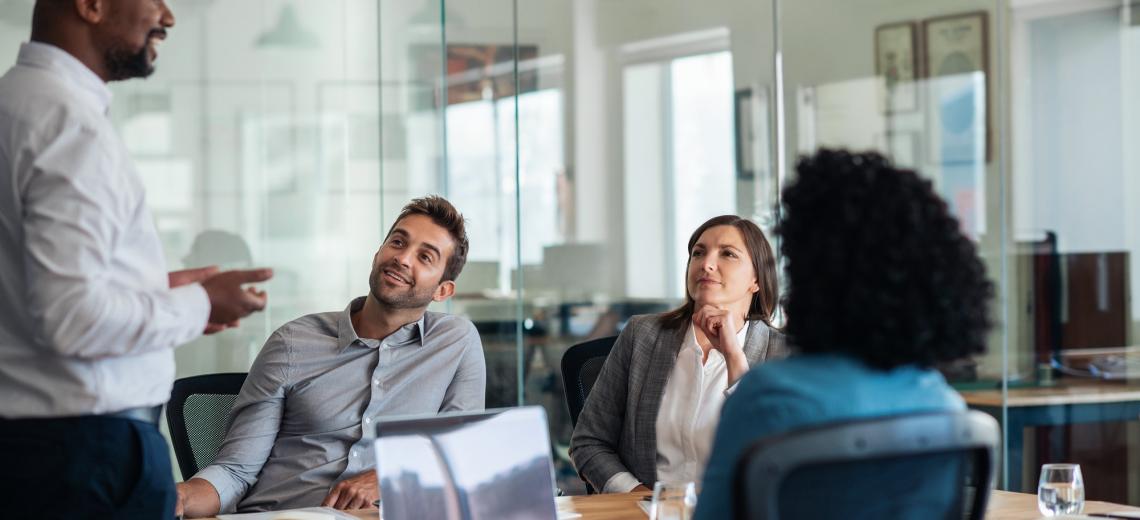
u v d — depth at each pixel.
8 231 1.75
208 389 2.89
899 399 1.41
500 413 2.07
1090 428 4.73
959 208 4.75
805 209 1.45
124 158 1.80
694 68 4.76
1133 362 4.73
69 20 1.81
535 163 4.59
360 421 2.83
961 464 1.39
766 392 1.39
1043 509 2.16
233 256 4.22
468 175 4.49
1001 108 4.73
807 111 4.78
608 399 2.95
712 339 2.74
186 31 4.16
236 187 4.22
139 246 1.84
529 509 2.05
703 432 2.74
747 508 1.26
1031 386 4.72
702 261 2.86
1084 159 4.73
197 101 4.18
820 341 1.43
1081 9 4.70
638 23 4.70
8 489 1.75
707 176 4.77
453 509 1.98
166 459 1.87
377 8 4.38
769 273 2.93
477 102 4.50
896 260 1.38
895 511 1.35
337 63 4.33
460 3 4.46
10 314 1.76
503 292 4.53
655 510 1.83
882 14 4.75
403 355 2.88
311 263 4.30
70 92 1.77
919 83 4.75
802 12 4.77
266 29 4.25
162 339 1.76
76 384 1.75
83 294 1.67
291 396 2.83
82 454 1.75
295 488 2.76
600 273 4.68
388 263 2.81
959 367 4.68
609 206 4.69
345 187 4.34
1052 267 4.73
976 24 4.72
